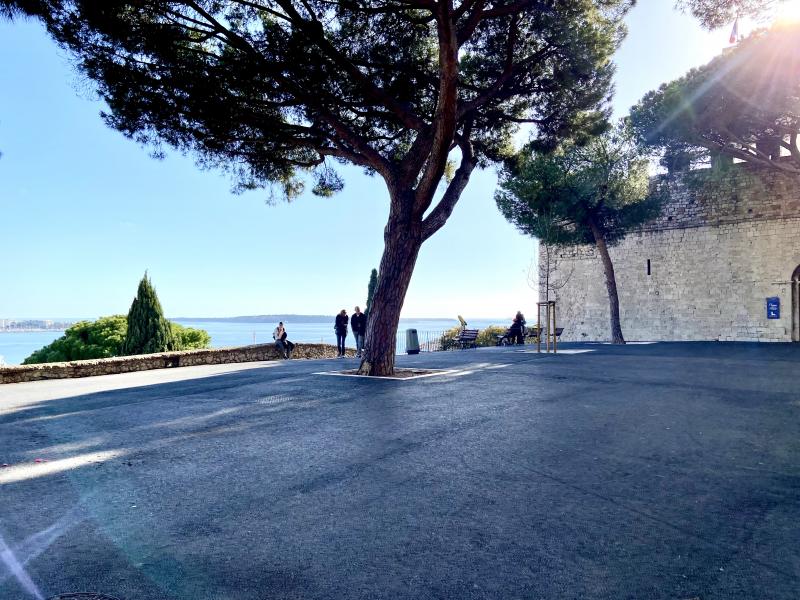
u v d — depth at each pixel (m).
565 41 10.52
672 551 2.74
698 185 20.58
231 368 14.09
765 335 21.81
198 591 2.40
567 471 4.13
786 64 13.94
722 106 15.66
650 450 4.69
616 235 22.62
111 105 10.24
